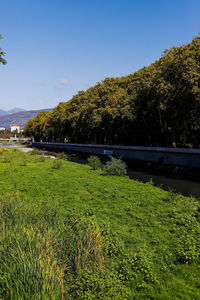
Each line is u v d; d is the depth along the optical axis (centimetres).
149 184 1823
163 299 479
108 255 659
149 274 575
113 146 5225
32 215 810
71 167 2884
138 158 4356
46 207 990
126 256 653
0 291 418
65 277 523
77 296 476
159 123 4247
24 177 2009
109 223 906
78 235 677
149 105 3841
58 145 8725
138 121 4362
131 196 1376
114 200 1280
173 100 3234
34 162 3381
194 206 1184
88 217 959
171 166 3106
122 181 1923
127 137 5547
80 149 6975
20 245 530
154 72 3578
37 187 1589
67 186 1655
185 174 2736
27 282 426
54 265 497
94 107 5650
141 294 501
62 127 8194
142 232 834
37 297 397
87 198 1321
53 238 613
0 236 562
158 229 865
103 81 5794
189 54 2883
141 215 1023
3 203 905
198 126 3409
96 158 2834
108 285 496
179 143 4434
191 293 494
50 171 2445
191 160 3123
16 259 482
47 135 10756
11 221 709
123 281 545
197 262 628
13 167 2711
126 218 986
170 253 679
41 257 493
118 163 2328
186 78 2805
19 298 393
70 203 1210
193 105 3039
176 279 563
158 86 3259
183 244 720
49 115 10319
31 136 15288
